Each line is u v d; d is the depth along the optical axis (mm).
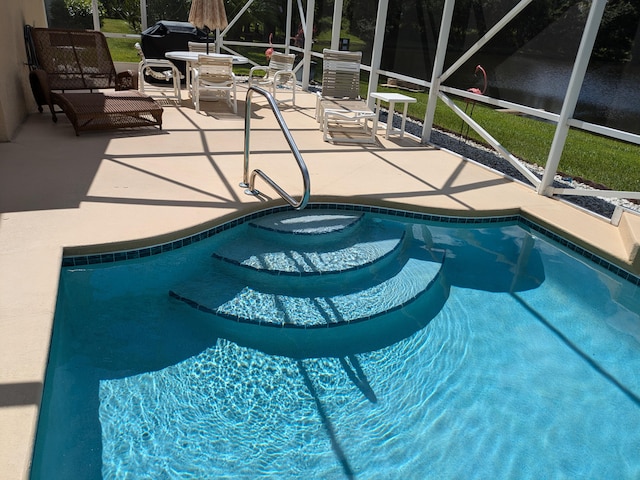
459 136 8297
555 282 4062
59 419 2357
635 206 5434
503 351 3236
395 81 8328
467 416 2680
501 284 3998
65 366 2699
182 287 3459
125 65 10617
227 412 2557
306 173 3223
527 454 2463
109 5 10789
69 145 5410
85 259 3334
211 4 7652
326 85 7227
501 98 5820
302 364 2969
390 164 5844
